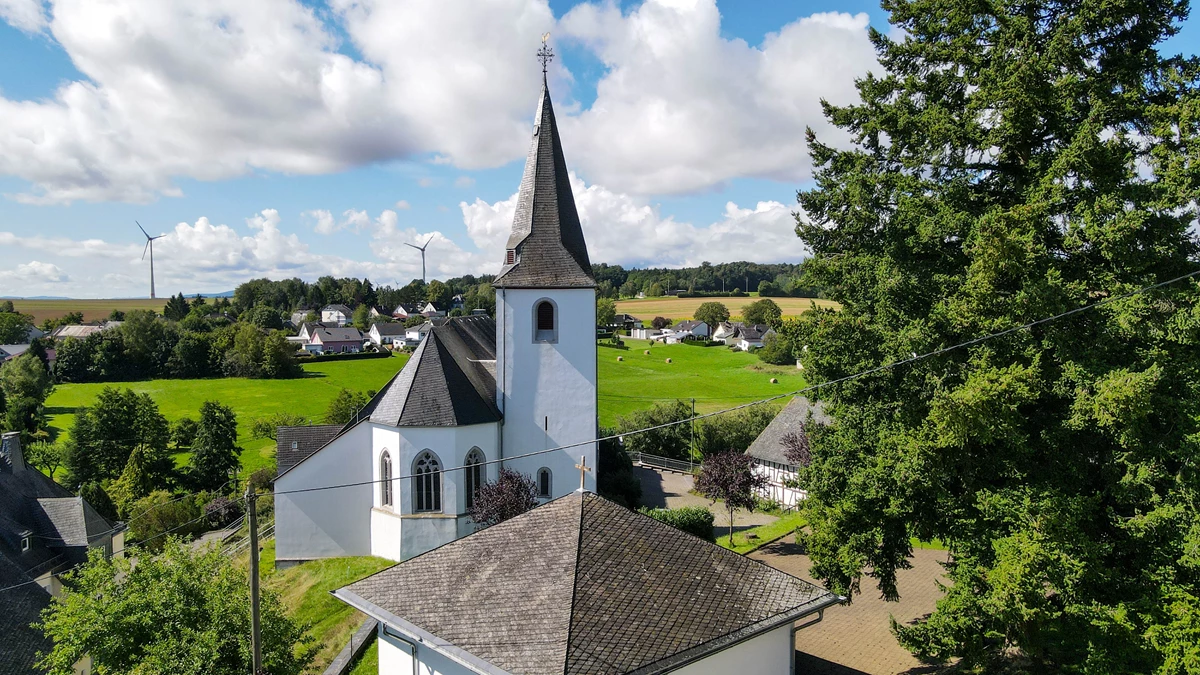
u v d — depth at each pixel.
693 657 14.39
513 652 14.08
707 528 36.88
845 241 23.20
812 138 23.72
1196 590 16.16
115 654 19.44
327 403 98.44
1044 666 19.77
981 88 19.30
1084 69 18.58
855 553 19.47
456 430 33.50
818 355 21.88
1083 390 16.55
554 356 36.62
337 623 28.44
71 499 44.47
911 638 18.75
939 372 18.69
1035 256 16.98
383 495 34.91
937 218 19.38
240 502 54.88
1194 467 15.91
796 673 22.03
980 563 18.95
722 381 105.56
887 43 22.25
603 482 44.31
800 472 23.53
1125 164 17.27
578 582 15.50
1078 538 16.45
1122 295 16.61
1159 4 18.41
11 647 28.42
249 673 18.56
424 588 17.00
